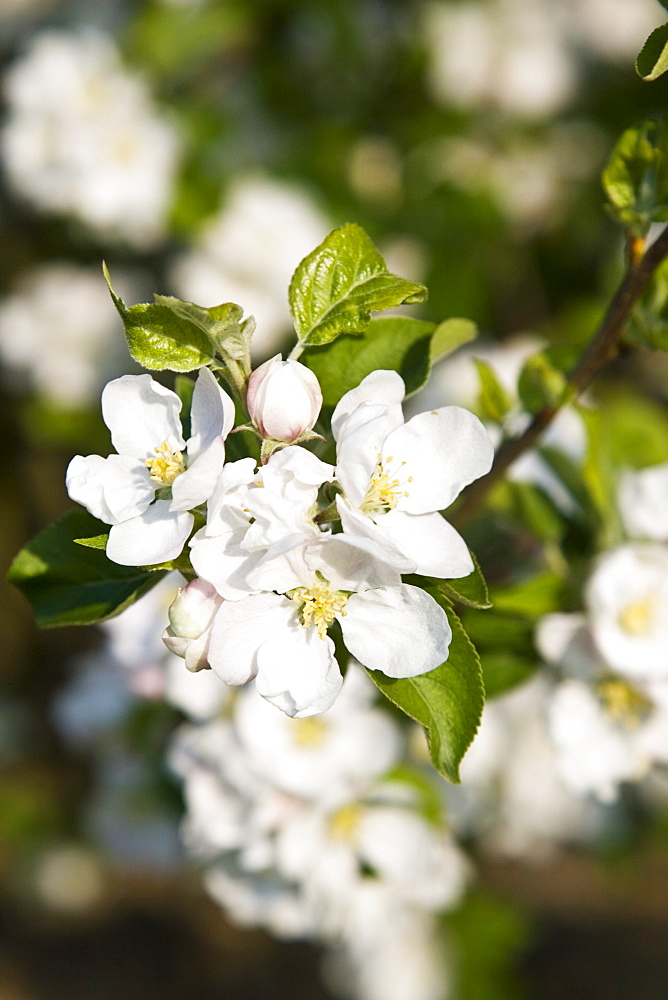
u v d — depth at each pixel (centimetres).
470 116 95
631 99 97
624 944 127
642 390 95
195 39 89
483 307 93
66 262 98
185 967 127
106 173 85
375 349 48
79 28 97
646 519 58
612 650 54
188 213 88
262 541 43
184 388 49
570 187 98
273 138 93
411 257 92
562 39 98
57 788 102
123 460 46
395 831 60
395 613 44
